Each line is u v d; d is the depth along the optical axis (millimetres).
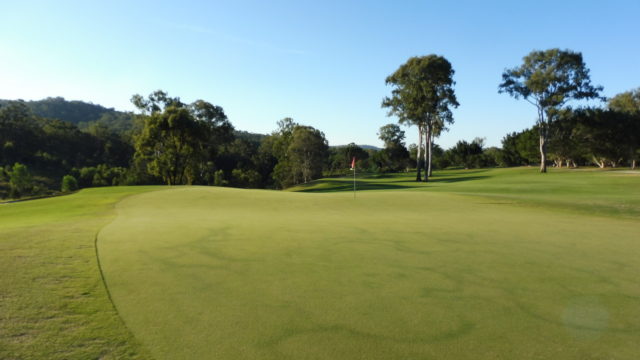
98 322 3287
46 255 5445
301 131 71125
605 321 3484
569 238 7543
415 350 2875
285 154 76938
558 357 2807
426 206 14078
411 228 8609
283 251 6148
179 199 16766
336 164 111375
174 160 48375
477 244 6863
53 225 8617
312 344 2943
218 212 12266
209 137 50969
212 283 4453
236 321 3369
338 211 12578
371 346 2928
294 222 9469
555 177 36656
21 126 91938
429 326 3324
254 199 16500
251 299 3939
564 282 4652
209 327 3232
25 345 2832
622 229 8781
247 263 5379
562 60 43531
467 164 90938
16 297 3783
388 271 5066
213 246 6441
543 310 3740
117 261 5328
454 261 5633
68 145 99250
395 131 98875
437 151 113062
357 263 5461
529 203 15070
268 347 2881
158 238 7066
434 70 43062
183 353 2766
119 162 104938
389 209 13195
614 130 51625
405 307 3777
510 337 3133
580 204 14781
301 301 3902
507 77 47656
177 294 4055
